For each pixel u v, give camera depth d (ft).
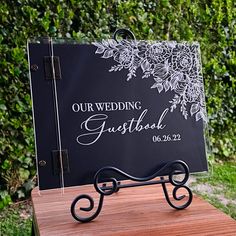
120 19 9.05
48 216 3.09
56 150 3.05
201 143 3.53
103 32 8.75
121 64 3.35
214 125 11.09
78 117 3.15
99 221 2.97
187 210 3.21
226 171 10.46
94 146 3.17
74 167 3.09
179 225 2.89
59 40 3.18
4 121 7.70
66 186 3.05
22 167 8.09
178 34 10.12
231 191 9.09
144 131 3.34
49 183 3.01
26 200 8.22
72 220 3.00
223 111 11.13
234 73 11.21
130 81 3.36
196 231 2.78
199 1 10.58
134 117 3.33
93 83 3.24
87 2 8.54
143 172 3.26
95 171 3.13
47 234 2.73
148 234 2.72
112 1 8.91
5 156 7.86
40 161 3.01
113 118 3.26
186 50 3.58
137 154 3.27
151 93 3.42
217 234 2.73
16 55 7.66
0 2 7.51
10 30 7.68
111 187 3.15
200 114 3.56
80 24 8.54
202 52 10.57
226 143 11.47
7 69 7.66
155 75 3.45
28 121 8.00
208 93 10.72
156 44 3.48
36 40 3.14
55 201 3.48
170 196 3.57
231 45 11.18
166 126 3.42
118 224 2.91
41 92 3.08
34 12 7.81
